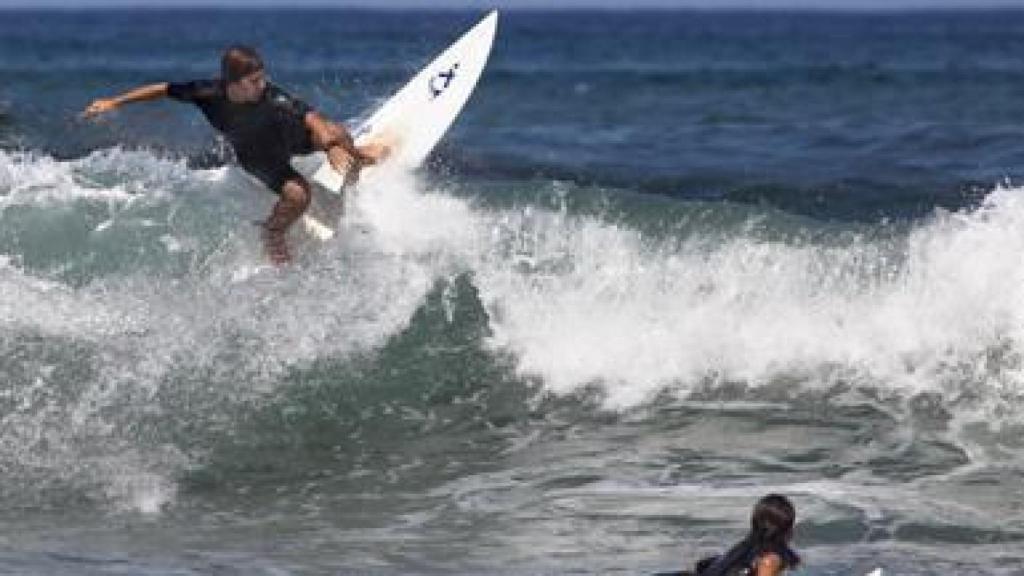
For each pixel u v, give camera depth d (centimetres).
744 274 4375
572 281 4372
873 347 4212
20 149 7975
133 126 8900
